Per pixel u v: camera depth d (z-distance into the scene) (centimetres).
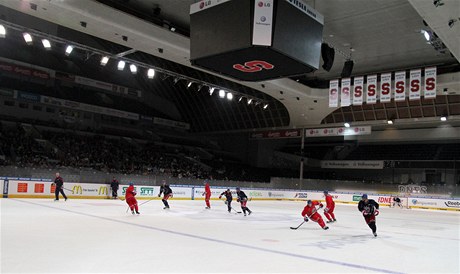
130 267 696
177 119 4694
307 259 846
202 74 3462
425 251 1055
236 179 4062
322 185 3712
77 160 3322
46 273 632
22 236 971
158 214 1705
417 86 2138
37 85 3797
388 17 1842
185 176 3734
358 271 753
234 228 1350
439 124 3544
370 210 1329
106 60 2192
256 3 1108
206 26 1208
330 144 4412
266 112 3903
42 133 3475
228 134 4572
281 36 1138
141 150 3966
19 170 2289
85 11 1675
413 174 4119
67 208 1745
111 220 1397
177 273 666
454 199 3088
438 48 1888
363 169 4484
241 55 1180
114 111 4116
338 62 2578
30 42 1867
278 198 3519
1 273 623
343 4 1723
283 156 4662
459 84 2388
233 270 707
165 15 2017
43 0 1564
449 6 1348
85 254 791
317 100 3078
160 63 3428
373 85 2250
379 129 3934
